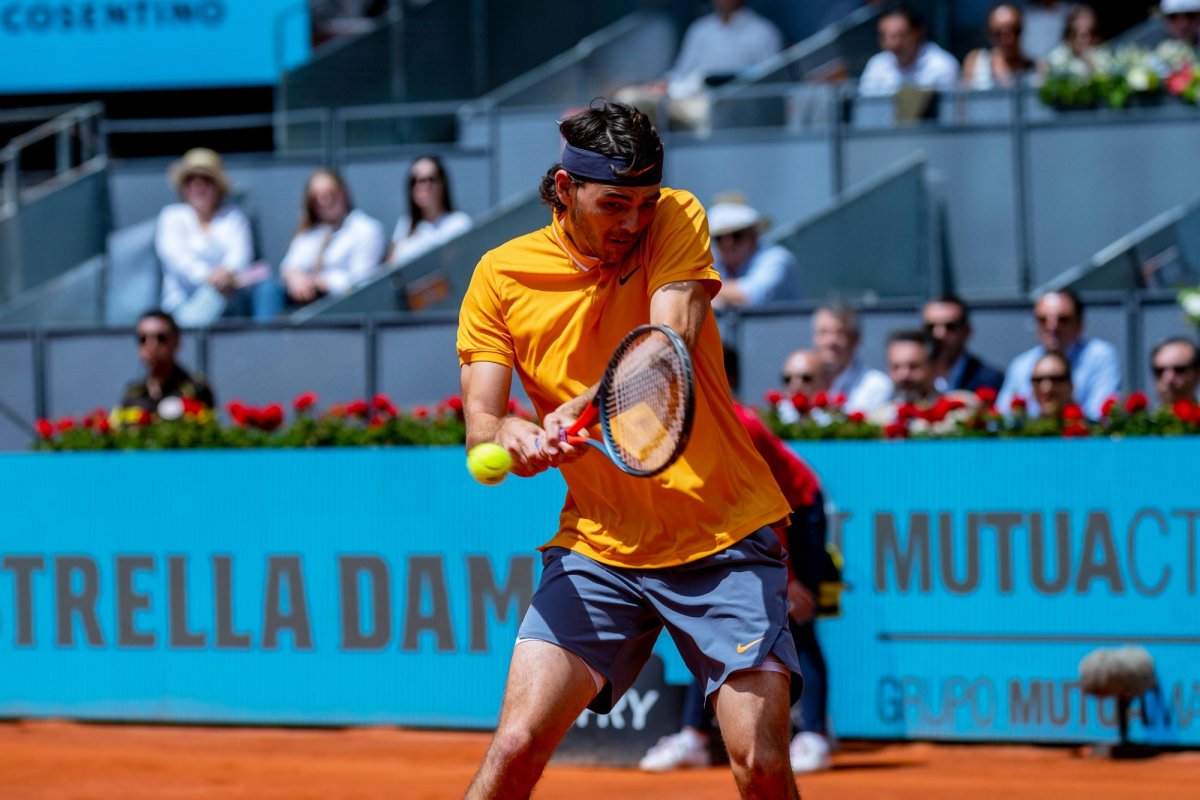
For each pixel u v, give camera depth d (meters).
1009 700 19.16
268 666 20.98
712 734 18.66
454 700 20.41
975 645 19.23
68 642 21.64
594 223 9.59
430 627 20.48
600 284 9.95
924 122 31.08
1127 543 18.83
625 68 37.72
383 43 36.62
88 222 33.53
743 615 9.72
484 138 33.53
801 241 28.00
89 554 21.58
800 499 17.09
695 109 31.86
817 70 34.81
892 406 22.08
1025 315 25.72
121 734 20.86
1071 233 30.14
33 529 21.77
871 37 35.34
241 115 39.38
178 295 30.83
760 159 31.20
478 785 9.75
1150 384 25.11
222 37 36.94
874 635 19.53
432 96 37.56
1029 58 34.31
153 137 39.53
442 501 20.41
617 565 9.98
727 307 25.81
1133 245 27.25
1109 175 30.00
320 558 20.83
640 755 18.67
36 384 27.95
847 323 24.17
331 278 29.72
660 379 9.09
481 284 10.26
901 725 19.45
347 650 20.75
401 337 26.47
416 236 29.84
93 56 37.16
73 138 35.34
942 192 30.50
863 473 19.53
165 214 31.23
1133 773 17.61
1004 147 30.30
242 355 27.00
